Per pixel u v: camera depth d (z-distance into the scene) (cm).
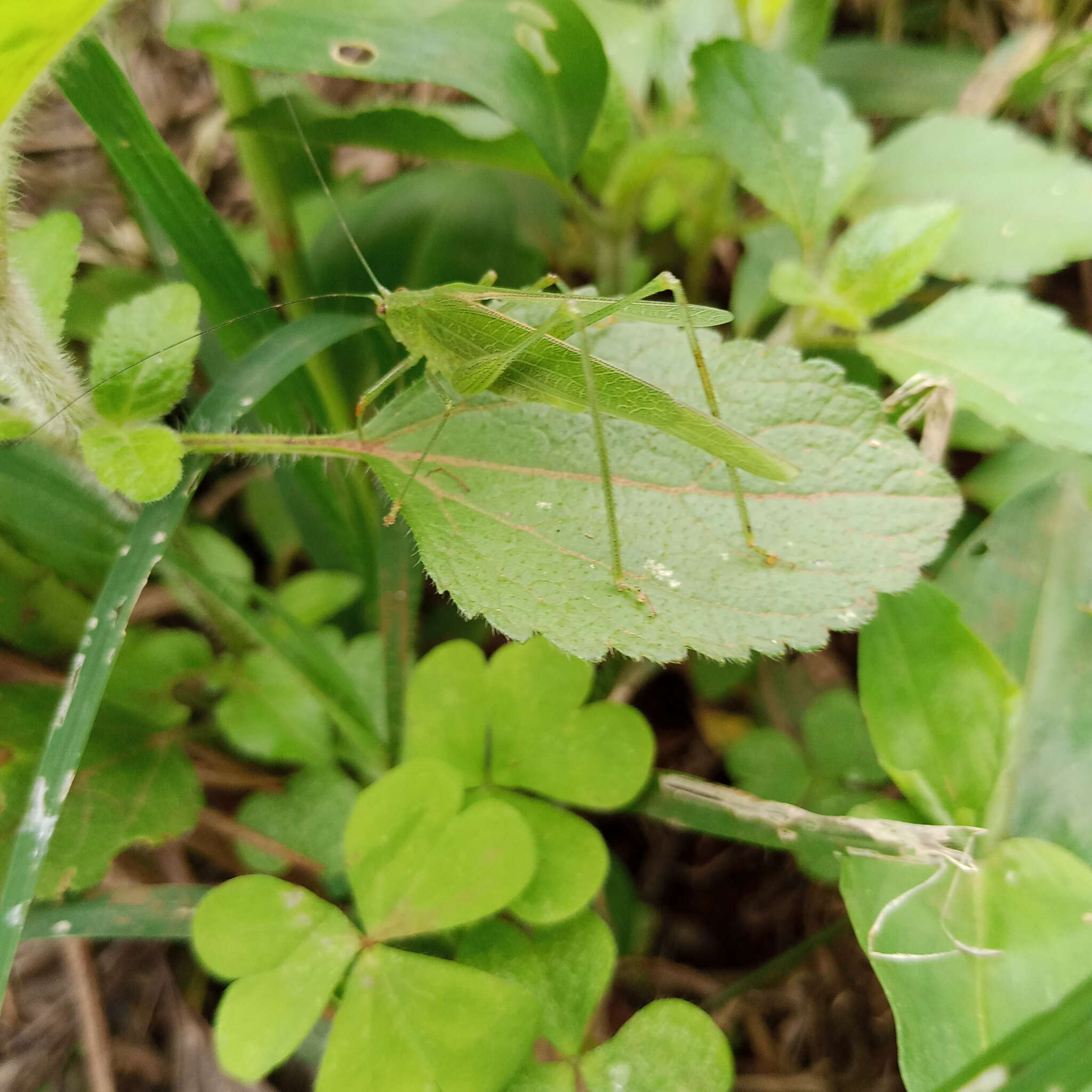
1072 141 16
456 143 13
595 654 10
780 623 10
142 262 16
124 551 11
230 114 13
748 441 10
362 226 15
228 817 12
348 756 13
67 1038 12
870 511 11
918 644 11
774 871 13
